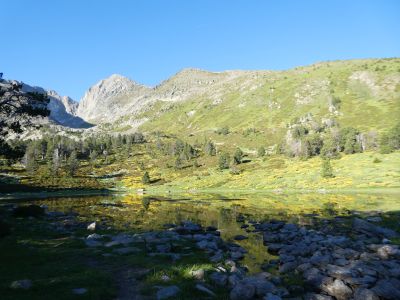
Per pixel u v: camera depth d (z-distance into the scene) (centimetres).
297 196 8331
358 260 1973
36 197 9656
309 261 1986
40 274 1545
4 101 3631
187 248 2377
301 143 15875
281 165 14550
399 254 2078
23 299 1173
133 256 2006
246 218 4481
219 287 1520
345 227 3341
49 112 3947
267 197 8400
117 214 5006
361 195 7712
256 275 1808
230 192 10981
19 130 3888
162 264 1833
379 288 1474
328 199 7012
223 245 2616
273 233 3161
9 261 1795
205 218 4534
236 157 16312
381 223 3472
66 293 1270
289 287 1609
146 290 1381
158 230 3372
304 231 3086
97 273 1584
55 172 15125
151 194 11050
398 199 6269
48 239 2575
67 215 4681
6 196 10050
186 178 14525
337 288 1512
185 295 1341
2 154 3928
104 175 15862
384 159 12450
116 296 1312
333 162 13462
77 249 2173
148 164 18462
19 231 2908
